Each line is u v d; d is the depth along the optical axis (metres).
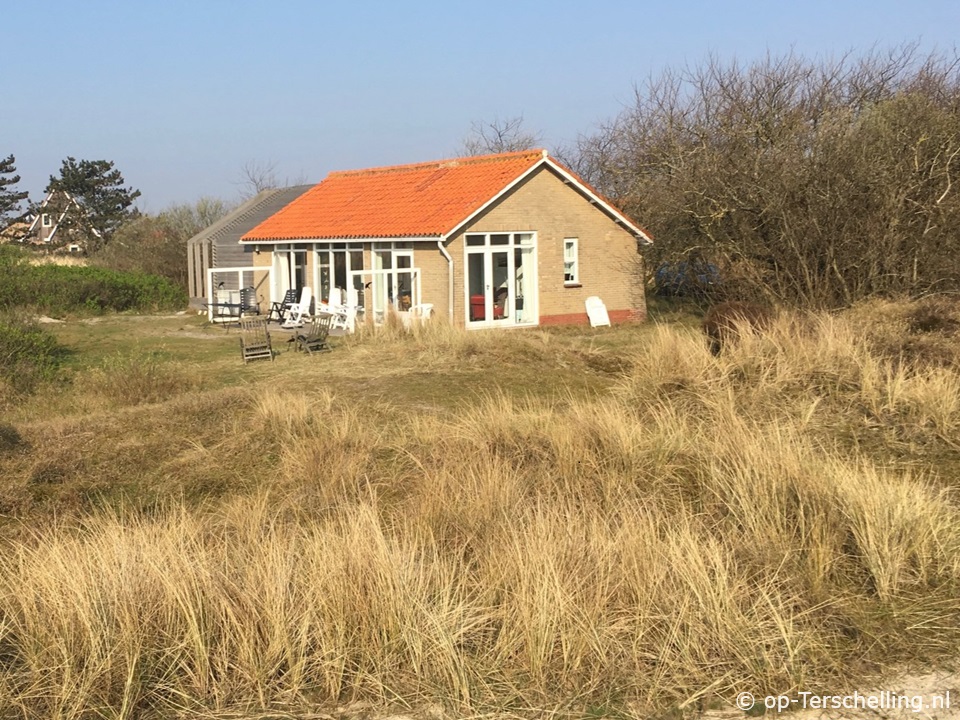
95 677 4.92
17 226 71.31
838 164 23.11
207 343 24.22
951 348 13.47
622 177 37.25
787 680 5.11
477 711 4.83
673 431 9.55
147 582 5.52
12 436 11.22
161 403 13.73
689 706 4.91
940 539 6.62
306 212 29.95
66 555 6.04
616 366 16.33
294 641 5.21
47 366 18.58
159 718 4.87
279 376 16.52
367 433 10.73
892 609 5.84
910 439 9.88
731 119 28.86
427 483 7.91
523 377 15.41
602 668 5.13
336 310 24.41
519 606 5.38
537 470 8.83
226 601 5.39
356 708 4.93
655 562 5.82
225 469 10.11
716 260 25.08
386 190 28.72
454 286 24.23
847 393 11.43
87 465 10.37
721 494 7.73
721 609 5.43
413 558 5.84
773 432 8.88
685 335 15.88
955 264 21.98
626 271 27.56
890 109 23.77
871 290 22.61
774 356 12.63
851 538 6.77
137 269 42.88
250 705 4.94
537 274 25.83
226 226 34.75
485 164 26.94
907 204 22.59
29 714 4.83
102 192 73.94
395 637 5.26
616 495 7.85
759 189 23.81
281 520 7.62
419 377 15.48
